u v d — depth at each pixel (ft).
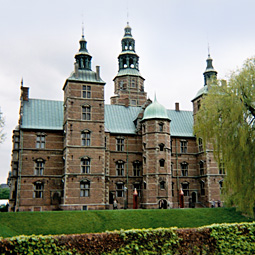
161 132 160.56
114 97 225.76
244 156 97.35
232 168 98.37
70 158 140.36
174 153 178.60
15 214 101.24
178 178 175.52
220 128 106.52
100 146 145.79
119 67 233.55
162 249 57.88
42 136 153.58
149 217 109.60
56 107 166.91
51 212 105.50
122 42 234.17
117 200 161.27
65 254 51.65
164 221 108.17
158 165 156.15
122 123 176.76
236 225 65.36
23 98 163.02
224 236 63.41
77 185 139.03
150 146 159.12
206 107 111.34
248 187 95.50
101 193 141.69
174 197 172.76
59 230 95.14
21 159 147.23
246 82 102.27
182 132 184.24
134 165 168.45
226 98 105.09
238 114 99.19
